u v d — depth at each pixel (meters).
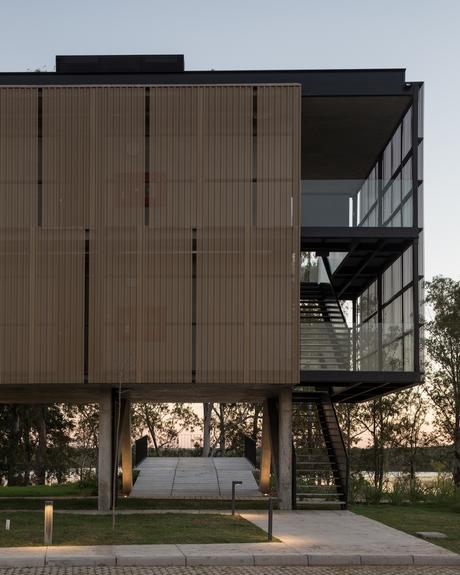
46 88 23.94
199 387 25.19
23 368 23.36
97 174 23.83
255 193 23.97
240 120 24.11
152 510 23.52
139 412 58.75
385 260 28.81
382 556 14.88
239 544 15.95
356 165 32.22
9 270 23.56
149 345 23.50
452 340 42.78
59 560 14.12
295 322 23.66
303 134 28.55
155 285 23.64
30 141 23.84
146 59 26.12
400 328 24.72
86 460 57.47
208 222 23.84
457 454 43.34
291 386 24.94
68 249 23.62
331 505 25.80
